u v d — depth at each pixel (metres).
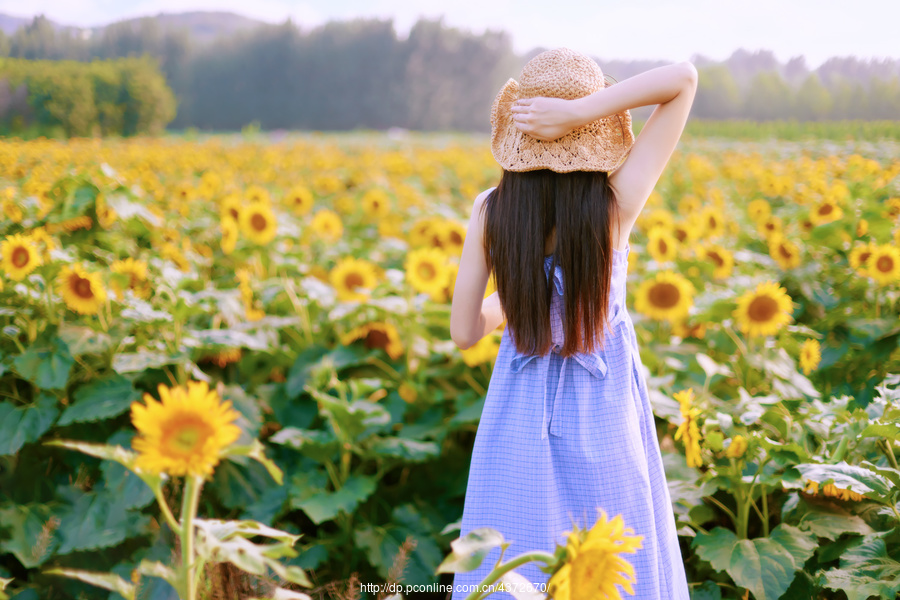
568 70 1.34
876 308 3.44
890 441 2.02
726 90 38.38
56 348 2.52
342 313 3.34
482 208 1.47
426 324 3.46
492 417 1.50
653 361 3.01
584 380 1.44
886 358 3.10
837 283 4.06
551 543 1.40
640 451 1.44
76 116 28.95
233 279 4.02
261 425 2.64
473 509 1.50
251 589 1.73
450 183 11.38
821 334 3.37
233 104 65.75
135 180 6.51
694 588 2.08
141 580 2.12
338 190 9.20
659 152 1.36
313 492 2.43
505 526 1.45
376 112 68.25
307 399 3.03
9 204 3.58
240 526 1.08
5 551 2.17
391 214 6.71
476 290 1.52
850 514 2.07
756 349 3.04
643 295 3.22
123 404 2.44
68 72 30.47
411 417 3.13
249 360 3.14
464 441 3.16
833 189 5.59
